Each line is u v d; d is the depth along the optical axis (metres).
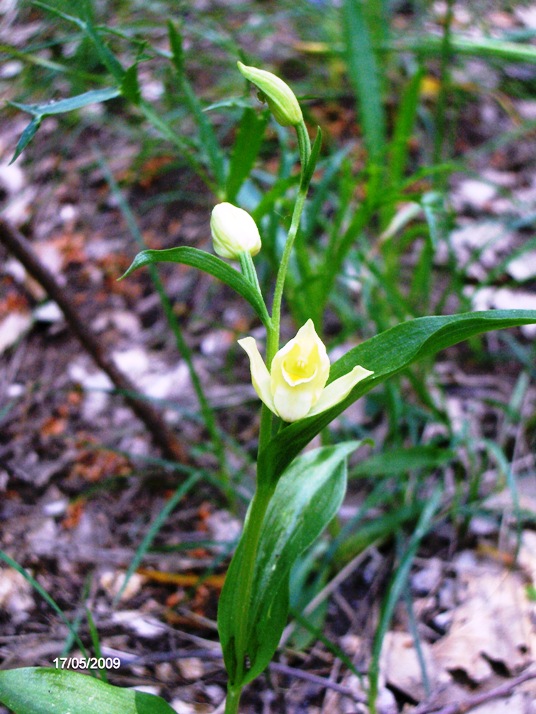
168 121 0.42
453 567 0.28
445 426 0.31
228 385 0.36
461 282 0.38
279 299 0.16
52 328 0.39
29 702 0.17
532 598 0.26
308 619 0.27
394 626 0.27
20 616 0.26
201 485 0.32
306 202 0.36
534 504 0.30
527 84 0.50
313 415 0.15
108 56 0.22
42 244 0.42
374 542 0.29
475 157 0.46
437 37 0.45
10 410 0.35
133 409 0.30
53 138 0.46
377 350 0.16
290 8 0.52
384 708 0.24
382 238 0.34
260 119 0.23
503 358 0.37
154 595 0.28
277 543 0.20
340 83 0.49
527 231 0.42
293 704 0.24
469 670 0.24
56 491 0.32
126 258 0.42
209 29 0.43
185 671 0.25
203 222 0.43
